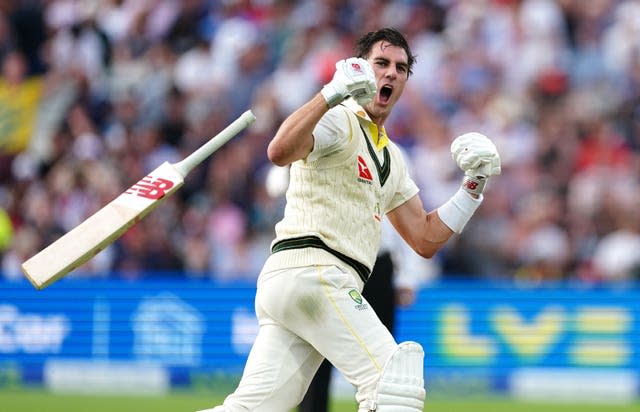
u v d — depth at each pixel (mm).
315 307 15172
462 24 47656
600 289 33219
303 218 15406
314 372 16062
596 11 47719
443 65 46406
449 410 28953
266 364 15648
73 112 45812
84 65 46969
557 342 33156
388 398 14797
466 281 38625
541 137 44281
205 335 33875
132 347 33906
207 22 48281
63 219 41500
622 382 32875
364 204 15648
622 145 44594
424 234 17016
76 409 28359
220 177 42000
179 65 46938
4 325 34000
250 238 40906
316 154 15156
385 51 16219
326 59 45094
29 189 42875
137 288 34094
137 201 15711
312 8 47938
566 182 42750
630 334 33000
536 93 46062
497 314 33344
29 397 31125
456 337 33281
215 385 33688
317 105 14570
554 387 33000
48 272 15109
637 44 47281
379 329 15180
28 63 47625
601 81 46500
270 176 21297
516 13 47781
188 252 40281
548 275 39938
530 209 41188
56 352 33938
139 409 28438
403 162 16891
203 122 44594
